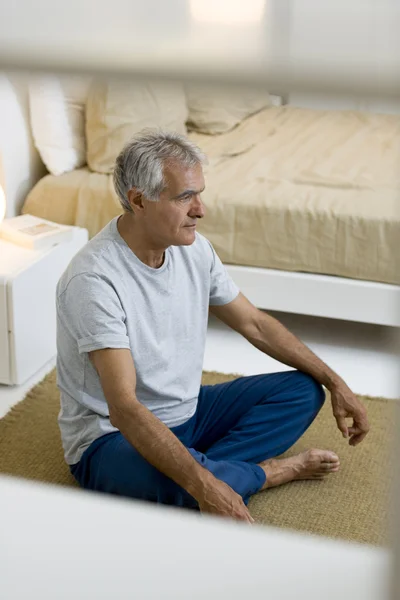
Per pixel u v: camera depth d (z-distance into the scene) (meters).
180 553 0.30
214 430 1.94
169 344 1.75
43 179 2.85
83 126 2.94
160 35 0.21
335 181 2.84
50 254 2.45
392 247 2.58
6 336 2.30
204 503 1.47
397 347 0.22
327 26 0.20
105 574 0.30
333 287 2.65
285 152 3.18
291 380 1.90
